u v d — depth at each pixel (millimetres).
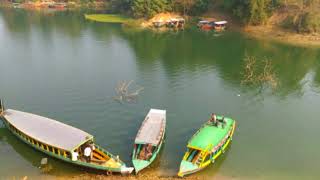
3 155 48812
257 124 59688
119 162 44719
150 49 107188
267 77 81438
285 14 130750
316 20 120062
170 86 75500
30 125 50312
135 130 56125
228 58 98562
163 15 149750
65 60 92938
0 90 70875
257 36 125750
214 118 53281
